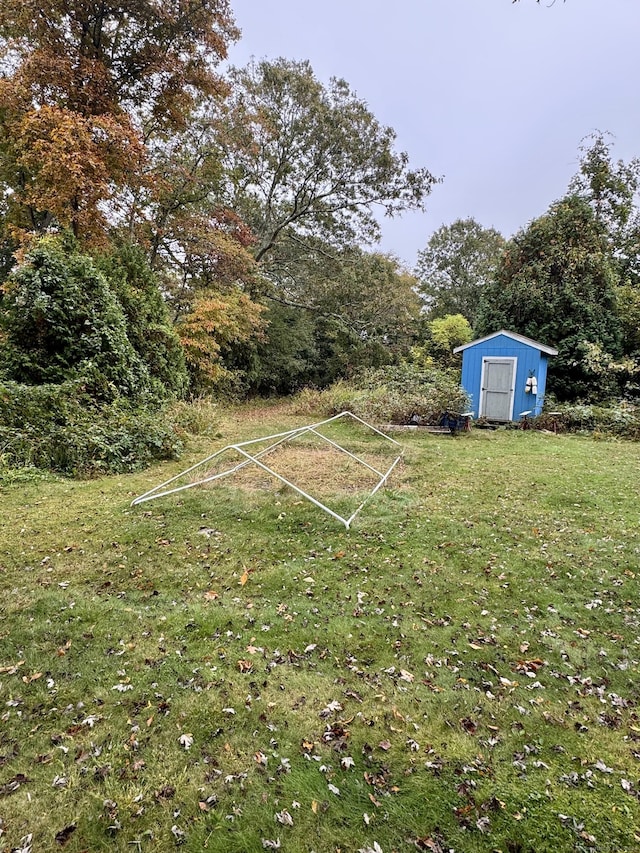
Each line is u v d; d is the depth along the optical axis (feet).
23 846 5.03
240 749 6.37
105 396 24.95
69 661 8.11
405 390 39.91
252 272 55.36
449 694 7.47
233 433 32.78
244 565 11.97
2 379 22.72
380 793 5.73
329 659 8.34
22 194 40.70
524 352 38.81
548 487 18.99
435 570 11.74
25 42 35.32
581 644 8.80
